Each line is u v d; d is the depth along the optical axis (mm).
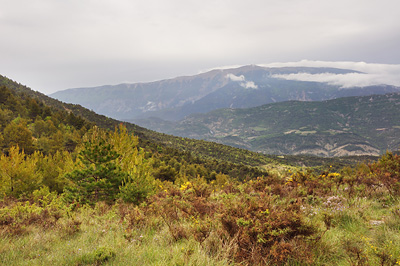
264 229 3844
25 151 48031
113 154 14469
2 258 4211
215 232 4328
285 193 8492
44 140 53781
